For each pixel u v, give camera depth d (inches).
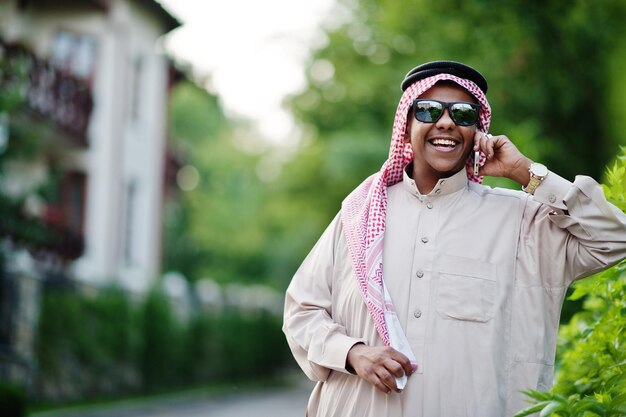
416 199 132.6
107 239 925.8
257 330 1264.8
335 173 800.3
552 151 393.7
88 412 661.3
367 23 807.7
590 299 159.0
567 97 414.3
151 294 885.2
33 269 718.5
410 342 124.7
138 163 1010.7
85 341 761.0
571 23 407.5
